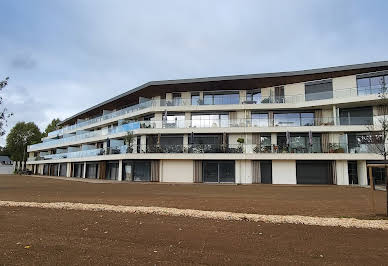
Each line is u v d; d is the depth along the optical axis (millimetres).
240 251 5973
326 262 5320
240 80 32688
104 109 48031
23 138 70125
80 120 54781
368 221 8711
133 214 10078
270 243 6555
